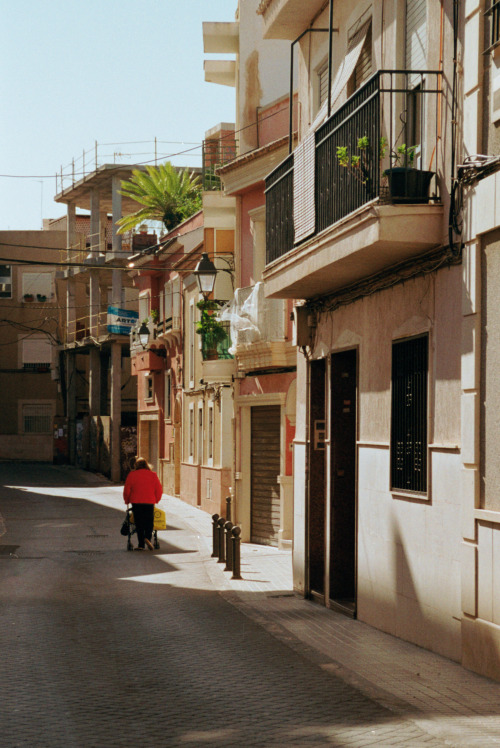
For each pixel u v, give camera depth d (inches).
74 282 2135.8
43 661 353.1
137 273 1711.4
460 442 361.4
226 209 993.5
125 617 462.0
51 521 1065.5
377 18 462.3
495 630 326.6
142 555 759.7
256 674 335.6
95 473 1950.1
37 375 2352.4
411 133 425.1
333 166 461.7
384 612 436.5
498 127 338.6
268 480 881.5
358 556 474.9
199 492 1294.3
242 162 876.6
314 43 585.9
